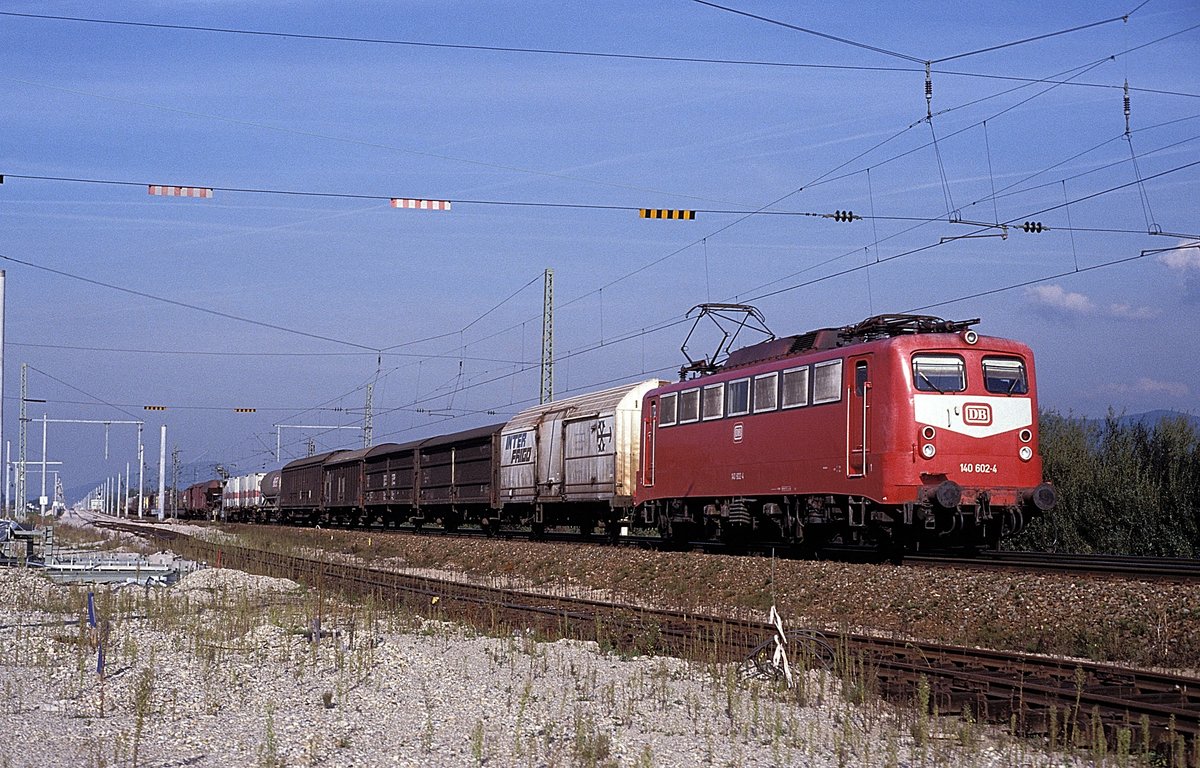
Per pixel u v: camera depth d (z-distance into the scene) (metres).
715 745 10.73
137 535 58.00
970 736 10.48
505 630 18.58
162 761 10.10
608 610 20.50
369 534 49.25
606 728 11.31
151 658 15.42
